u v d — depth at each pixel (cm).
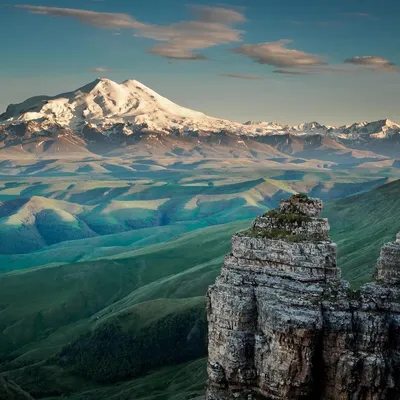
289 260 5878
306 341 5503
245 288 5962
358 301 5700
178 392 14825
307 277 5791
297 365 5547
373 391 5466
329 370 5584
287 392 5603
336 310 5588
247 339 5888
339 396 5525
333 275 5834
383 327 5544
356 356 5497
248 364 5859
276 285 5869
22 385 17950
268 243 6006
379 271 6481
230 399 5841
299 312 5556
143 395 15662
